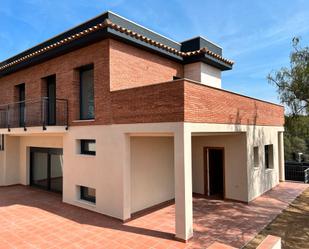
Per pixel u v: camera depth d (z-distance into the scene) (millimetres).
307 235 7996
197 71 13727
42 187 14773
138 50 11117
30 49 14516
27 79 13969
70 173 11484
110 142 9758
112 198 9617
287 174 17797
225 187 12172
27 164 15508
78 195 11289
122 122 9320
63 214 10008
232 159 11977
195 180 13352
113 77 9867
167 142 11883
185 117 7551
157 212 10203
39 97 13047
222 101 9609
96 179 10273
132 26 11180
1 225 8836
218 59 14148
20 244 7324
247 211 10336
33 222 9117
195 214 9953
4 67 14672
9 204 11477
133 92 8945
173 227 8562
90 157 10570
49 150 13961
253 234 7988
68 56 11469
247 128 11688
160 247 7039
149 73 11648
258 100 13055
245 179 11531
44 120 11531
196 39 13898
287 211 10430
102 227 8578
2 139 15484
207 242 7371
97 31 9562
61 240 7562
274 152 15219
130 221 9164
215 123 9078
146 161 10695
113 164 9633
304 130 14281
